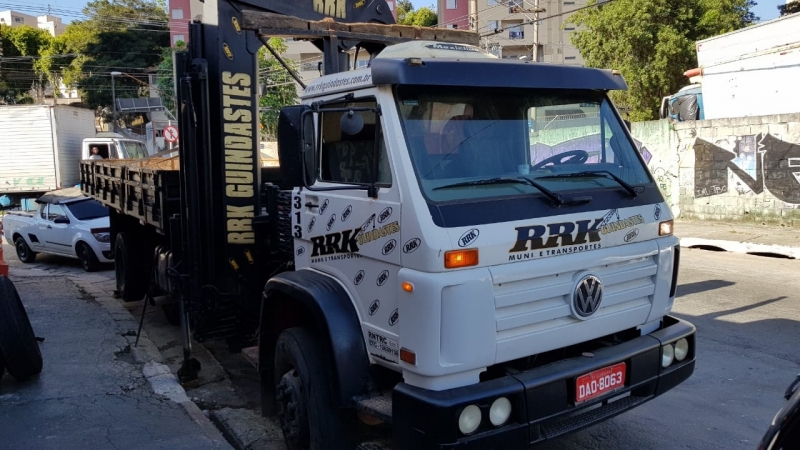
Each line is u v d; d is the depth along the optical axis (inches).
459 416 116.6
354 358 140.0
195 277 225.5
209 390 229.5
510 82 143.0
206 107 216.7
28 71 2081.7
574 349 144.8
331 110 144.9
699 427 185.6
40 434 182.2
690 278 390.9
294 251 172.4
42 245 527.2
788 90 653.9
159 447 174.7
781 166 558.6
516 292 126.3
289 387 157.9
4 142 1008.2
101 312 334.3
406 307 124.6
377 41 228.2
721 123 602.5
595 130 158.9
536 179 141.0
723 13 1061.8
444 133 136.9
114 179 348.8
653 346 143.8
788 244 473.1
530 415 122.8
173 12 2135.8
